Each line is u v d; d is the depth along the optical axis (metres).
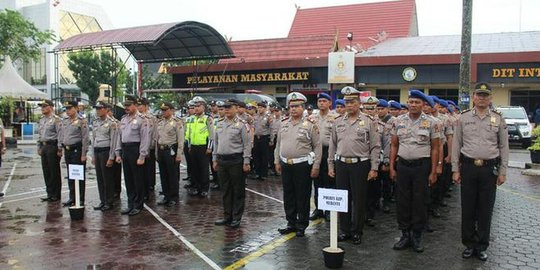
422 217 6.51
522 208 9.24
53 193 9.91
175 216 8.55
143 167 8.86
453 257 6.26
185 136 11.04
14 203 9.63
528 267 5.86
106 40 18.53
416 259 6.17
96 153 9.09
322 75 26.20
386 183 8.92
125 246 6.69
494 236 7.24
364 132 6.70
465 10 12.69
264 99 20.45
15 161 17.27
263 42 29.78
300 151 7.14
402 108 9.47
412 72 24.44
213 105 11.14
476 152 6.13
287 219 7.44
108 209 9.04
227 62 28.58
